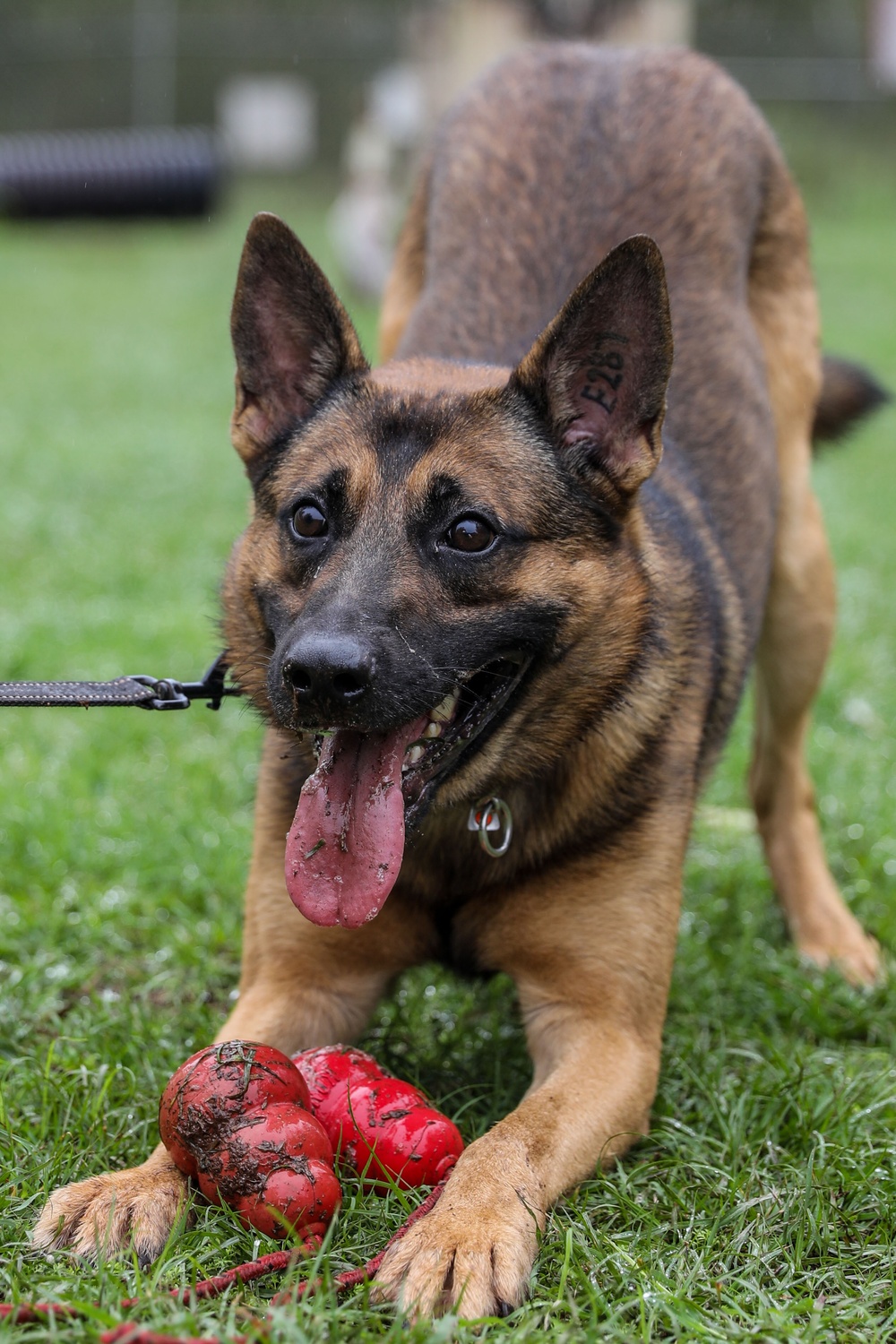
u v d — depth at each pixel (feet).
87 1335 9.03
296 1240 10.18
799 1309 10.07
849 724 24.06
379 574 11.96
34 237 104.42
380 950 13.66
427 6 65.10
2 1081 13.08
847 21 125.90
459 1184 10.87
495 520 12.35
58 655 24.67
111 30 122.62
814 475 43.47
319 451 12.98
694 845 19.89
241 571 13.42
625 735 13.21
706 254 18.48
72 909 17.25
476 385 13.38
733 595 16.19
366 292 74.28
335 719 11.29
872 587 30.68
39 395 51.62
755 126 20.29
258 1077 10.83
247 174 132.46
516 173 19.27
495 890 13.29
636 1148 12.79
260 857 13.76
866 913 18.38
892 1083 13.73
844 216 107.96
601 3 54.44
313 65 132.05
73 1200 10.77
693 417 17.29
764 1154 12.72
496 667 12.78
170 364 59.31
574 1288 10.34
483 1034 14.76
